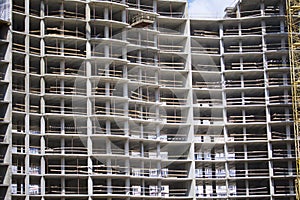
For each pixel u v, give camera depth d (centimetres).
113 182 10412
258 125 11138
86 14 10425
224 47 11750
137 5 11194
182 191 11012
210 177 10925
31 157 9725
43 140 9781
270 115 11294
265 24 11575
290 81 11369
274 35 11388
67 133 10131
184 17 11438
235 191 10906
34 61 10212
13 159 9688
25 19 10006
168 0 11300
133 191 10250
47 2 10344
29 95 9806
